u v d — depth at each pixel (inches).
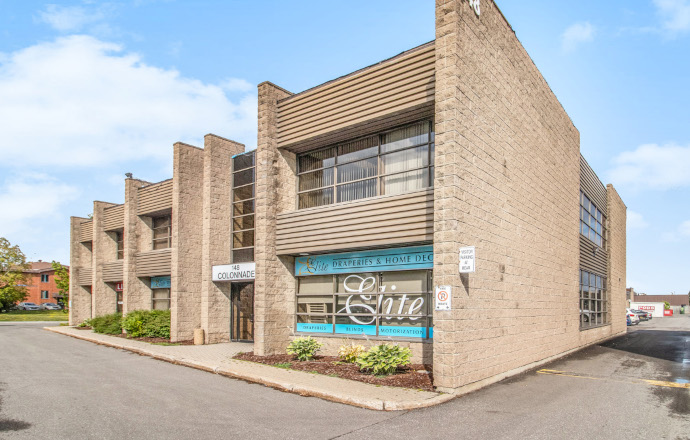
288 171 621.6
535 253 580.1
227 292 791.7
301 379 434.0
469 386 403.5
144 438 273.7
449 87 410.6
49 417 319.0
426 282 506.6
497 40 497.4
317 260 599.5
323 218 555.8
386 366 441.4
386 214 496.4
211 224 775.1
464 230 412.2
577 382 447.8
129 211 952.9
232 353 625.6
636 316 1776.6
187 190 817.5
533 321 561.6
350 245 524.1
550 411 334.3
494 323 459.8
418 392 380.8
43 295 2920.8
